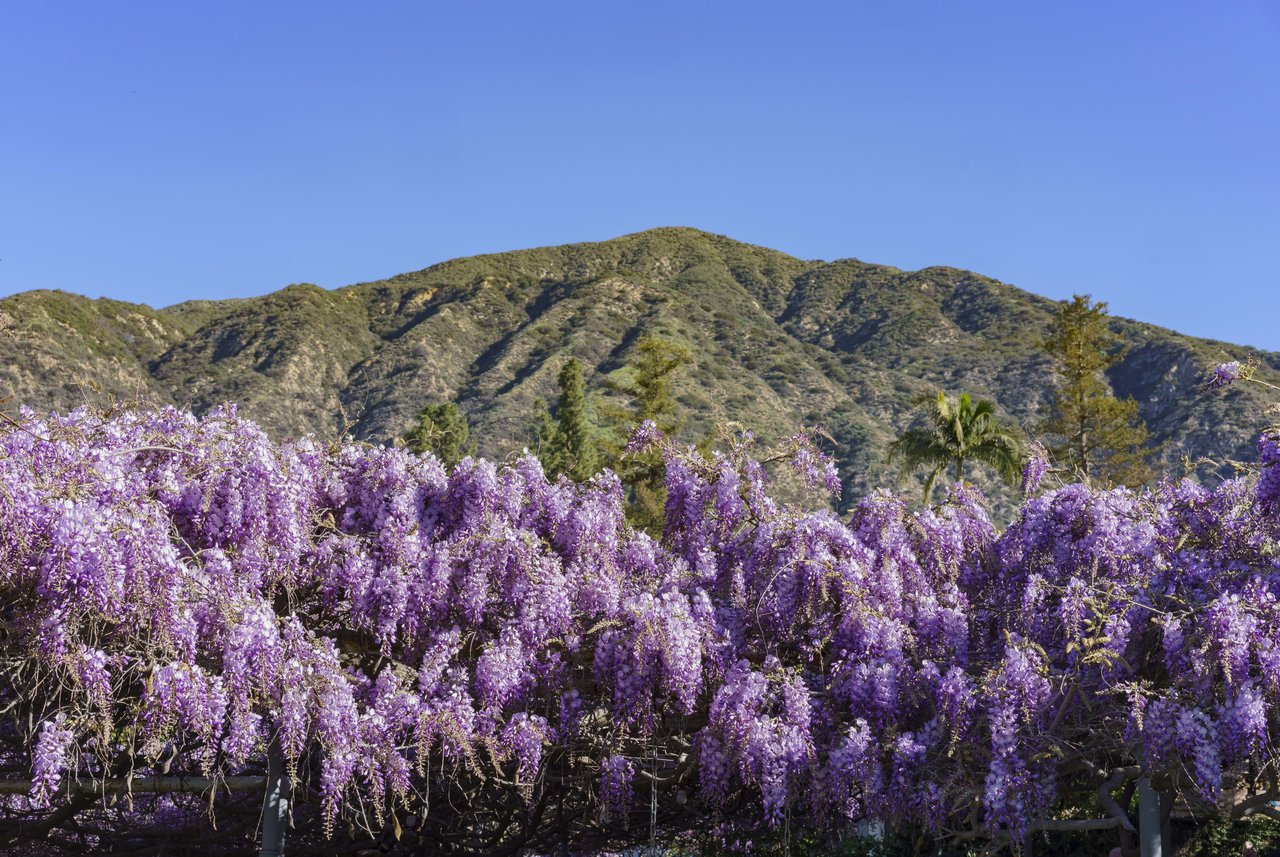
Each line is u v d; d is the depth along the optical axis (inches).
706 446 1226.0
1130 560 260.8
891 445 1250.0
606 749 269.6
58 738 221.3
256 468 254.8
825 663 270.5
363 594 263.9
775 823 245.4
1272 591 242.8
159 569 223.3
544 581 271.6
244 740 228.2
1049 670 239.6
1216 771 221.0
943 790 238.1
